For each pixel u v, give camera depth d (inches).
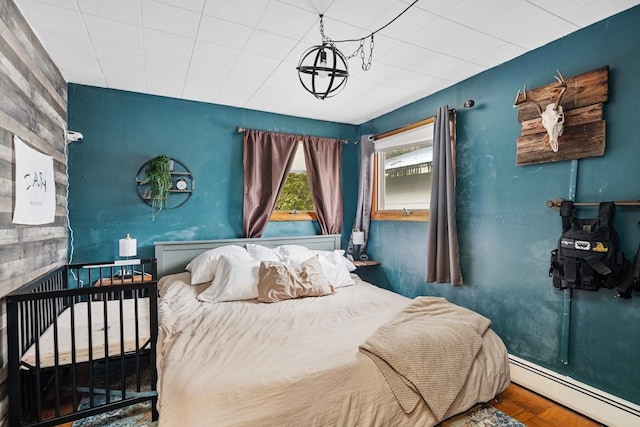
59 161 103.9
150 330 73.6
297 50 95.0
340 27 83.4
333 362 65.0
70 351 71.3
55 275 91.3
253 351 70.1
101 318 91.4
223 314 92.9
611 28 79.3
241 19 79.6
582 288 81.1
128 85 120.0
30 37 80.0
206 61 101.5
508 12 77.3
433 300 94.9
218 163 141.1
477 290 112.1
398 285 146.5
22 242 72.6
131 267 121.3
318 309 99.7
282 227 156.6
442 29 84.4
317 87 122.6
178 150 133.6
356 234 158.7
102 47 91.9
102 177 121.5
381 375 65.4
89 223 119.5
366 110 149.3
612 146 79.5
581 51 84.8
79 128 117.9
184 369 62.7
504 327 103.8
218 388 55.8
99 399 82.8
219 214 141.4
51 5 72.8
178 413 53.5
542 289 93.9
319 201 159.5
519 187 99.9
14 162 68.5
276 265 115.2
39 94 85.4
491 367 78.6
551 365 91.4
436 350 71.4
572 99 85.5
